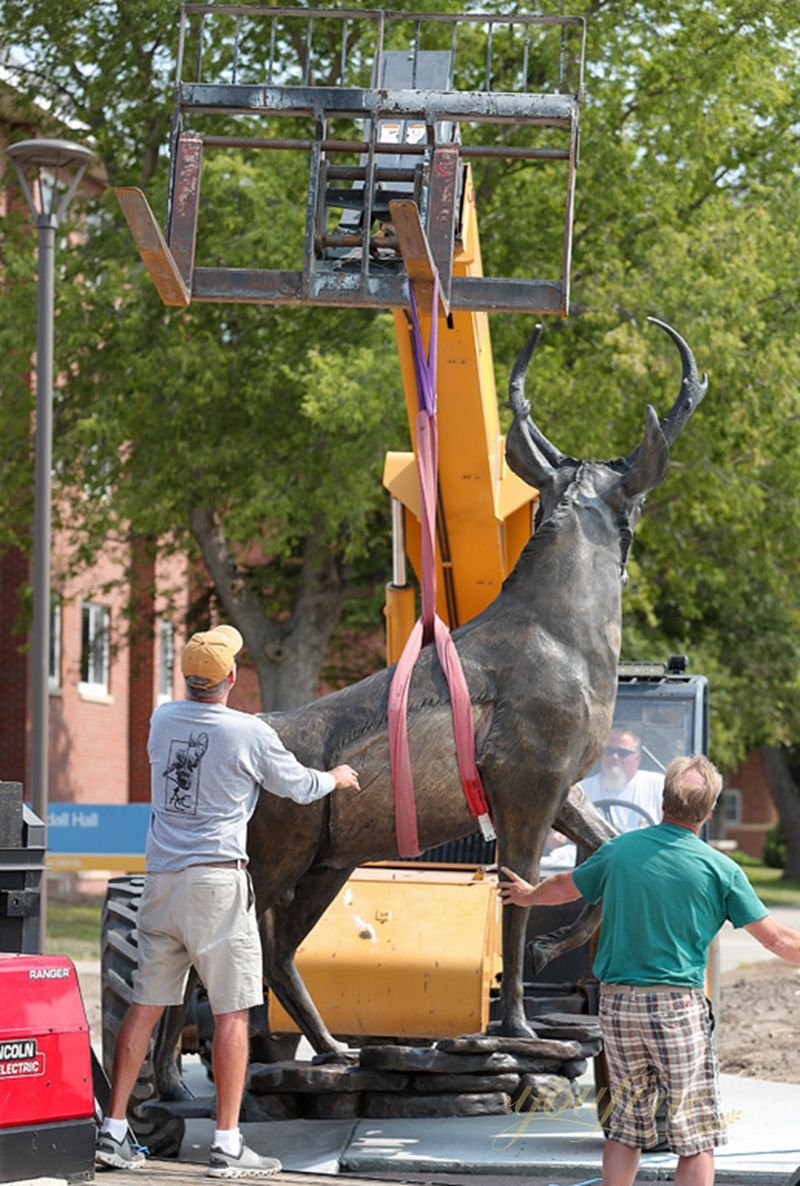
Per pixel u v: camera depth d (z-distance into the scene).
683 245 42.81
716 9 44.22
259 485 41.56
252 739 14.19
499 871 16.09
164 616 55.31
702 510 46.25
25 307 42.91
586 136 43.31
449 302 15.17
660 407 43.19
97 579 62.06
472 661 16.09
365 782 15.86
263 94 15.31
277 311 42.50
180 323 43.09
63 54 45.31
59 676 61.88
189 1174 13.83
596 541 16.58
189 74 44.06
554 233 43.53
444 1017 18.11
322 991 18.17
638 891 11.93
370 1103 17.92
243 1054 13.93
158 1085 15.95
